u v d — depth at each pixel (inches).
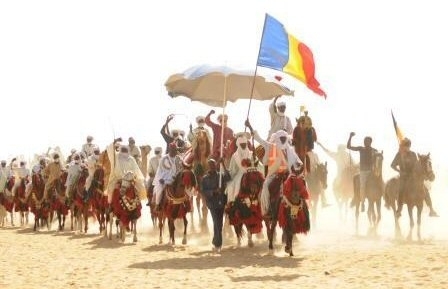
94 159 924.0
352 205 869.2
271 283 493.0
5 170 1242.0
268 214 648.4
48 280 532.1
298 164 615.2
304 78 669.3
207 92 856.3
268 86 842.8
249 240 706.2
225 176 693.3
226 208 697.0
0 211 1233.4
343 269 549.3
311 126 712.4
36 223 1071.6
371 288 464.1
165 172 756.0
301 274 533.0
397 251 637.9
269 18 675.4
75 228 1030.4
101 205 893.2
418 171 751.7
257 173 683.4
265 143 655.8
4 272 576.7
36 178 1072.2
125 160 805.2
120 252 709.9
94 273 563.2
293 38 668.7
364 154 826.2
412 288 458.0
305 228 618.8
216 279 515.5
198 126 839.1
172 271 562.3
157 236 885.8
